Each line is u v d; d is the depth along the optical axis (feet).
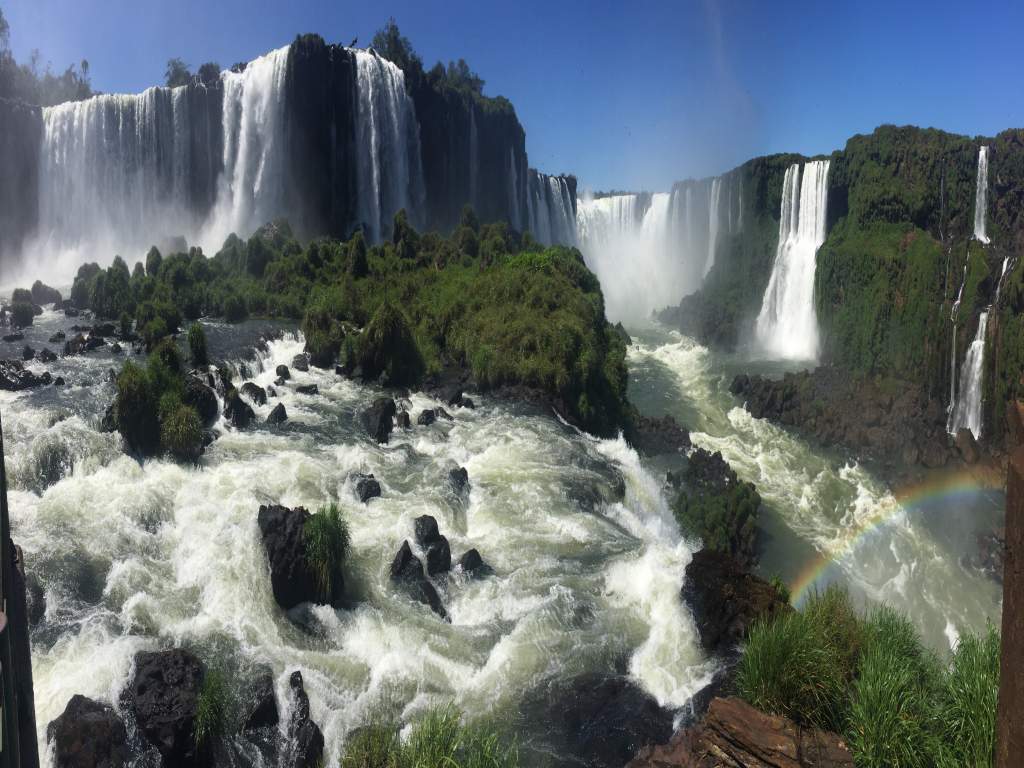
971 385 175.73
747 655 52.75
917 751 43.70
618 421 146.82
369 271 183.21
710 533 115.96
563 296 162.50
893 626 56.08
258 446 98.78
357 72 264.52
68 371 113.39
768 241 275.59
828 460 160.56
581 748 56.29
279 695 58.70
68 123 243.81
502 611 73.31
